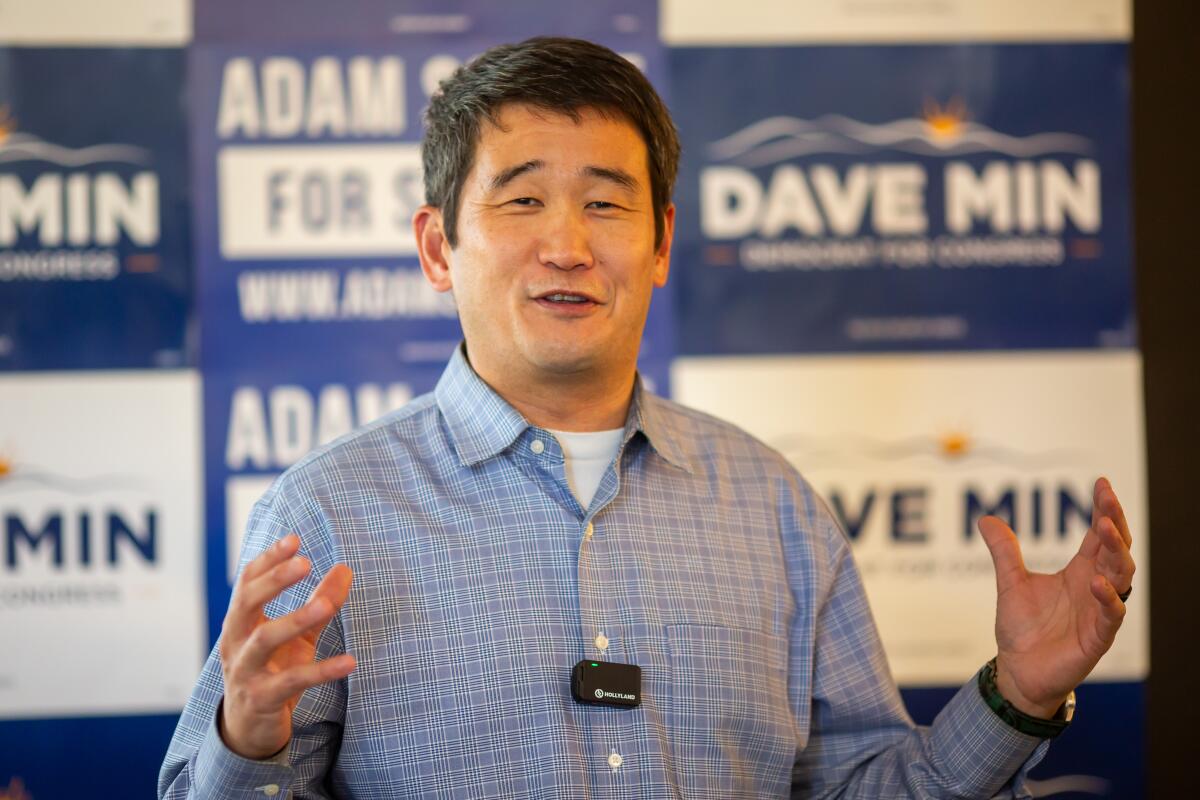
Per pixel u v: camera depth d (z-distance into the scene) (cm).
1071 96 341
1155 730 342
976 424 343
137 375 329
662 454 196
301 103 334
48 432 327
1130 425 344
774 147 342
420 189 337
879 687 198
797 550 200
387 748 170
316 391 335
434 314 338
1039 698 170
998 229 344
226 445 332
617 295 183
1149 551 344
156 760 327
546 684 174
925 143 343
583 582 181
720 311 341
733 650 186
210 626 330
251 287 333
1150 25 342
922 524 342
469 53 337
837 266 342
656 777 174
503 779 170
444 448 190
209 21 332
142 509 329
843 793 194
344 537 177
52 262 328
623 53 340
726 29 341
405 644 173
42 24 327
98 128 329
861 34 343
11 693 324
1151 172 342
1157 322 342
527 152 181
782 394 342
